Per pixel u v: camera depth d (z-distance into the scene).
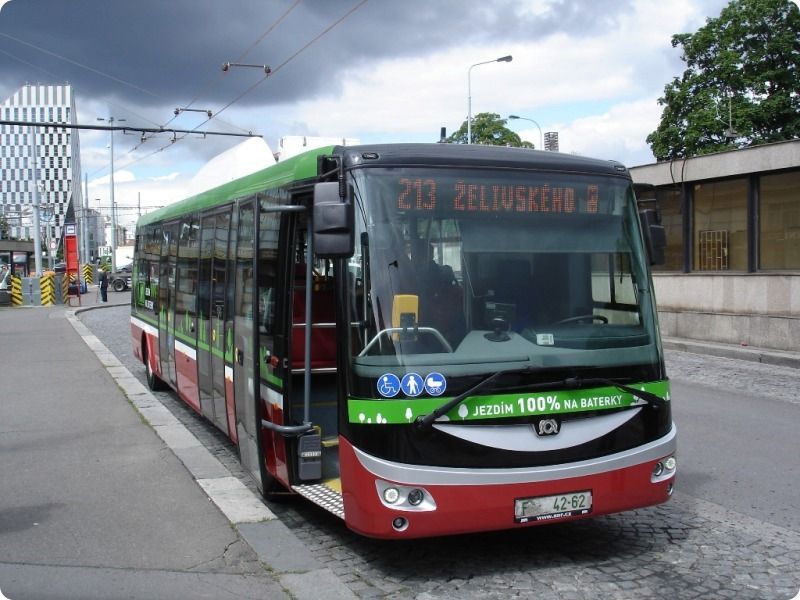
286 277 6.46
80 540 6.18
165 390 13.65
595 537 6.25
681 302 20.09
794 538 6.18
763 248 18.30
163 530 6.40
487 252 5.55
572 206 5.84
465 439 5.12
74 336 24.02
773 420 10.55
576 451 5.32
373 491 5.12
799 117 38.28
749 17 38.66
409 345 5.24
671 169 20.16
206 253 9.30
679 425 10.27
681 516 6.74
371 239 5.38
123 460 8.71
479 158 5.71
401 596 5.15
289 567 5.59
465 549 6.04
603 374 5.50
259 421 6.84
